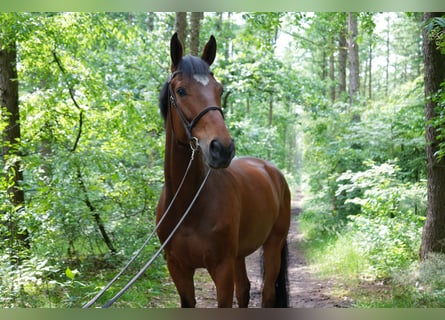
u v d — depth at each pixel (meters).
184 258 3.85
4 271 5.20
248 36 10.16
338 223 11.78
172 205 3.82
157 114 8.30
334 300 6.12
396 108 10.88
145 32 9.97
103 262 7.79
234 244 3.86
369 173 9.01
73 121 8.07
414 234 7.61
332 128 13.21
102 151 7.60
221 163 3.27
